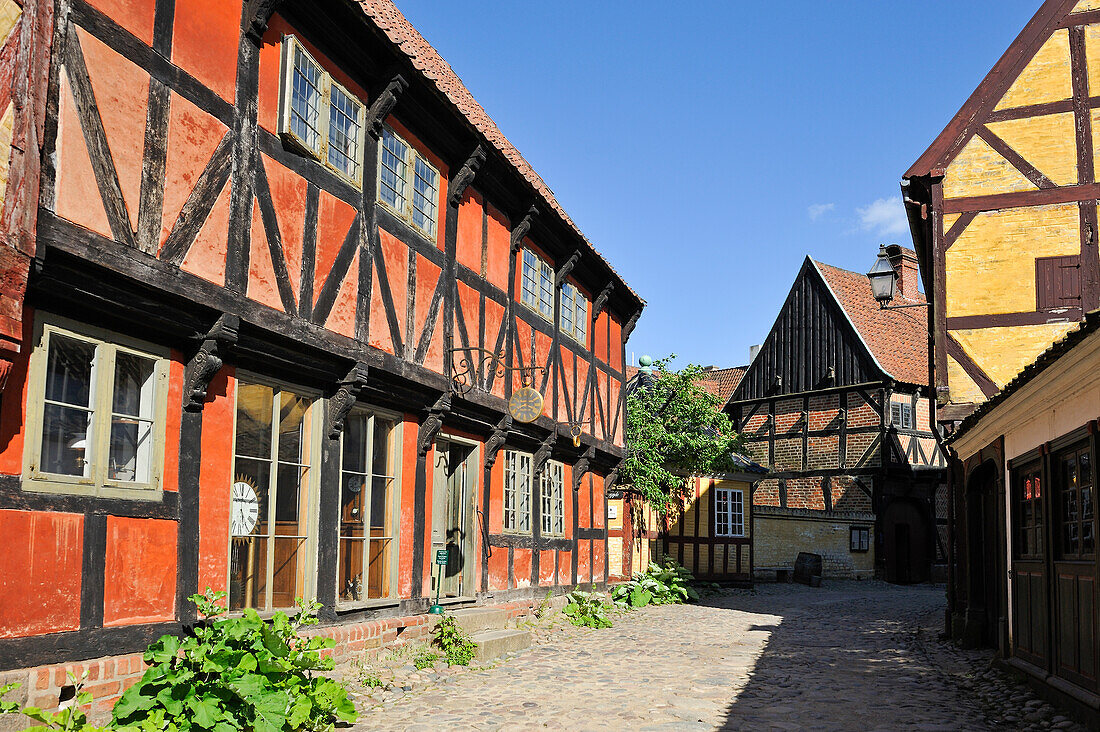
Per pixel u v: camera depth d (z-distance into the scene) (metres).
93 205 5.46
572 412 14.99
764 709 7.71
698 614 16.58
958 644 12.04
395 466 9.47
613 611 16.09
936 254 13.09
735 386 37.62
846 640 12.87
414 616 9.58
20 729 4.79
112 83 5.67
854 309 31.30
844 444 30.20
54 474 5.30
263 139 7.17
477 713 7.27
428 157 10.12
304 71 7.74
